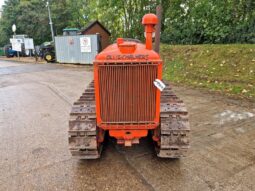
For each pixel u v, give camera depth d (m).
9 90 7.80
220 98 6.06
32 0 30.20
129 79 2.53
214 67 8.47
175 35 12.62
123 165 3.04
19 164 3.11
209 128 4.17
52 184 2.69
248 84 6.80
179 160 3.14
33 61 18.86
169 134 2.81
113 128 2.71
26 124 4.55
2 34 33.94
